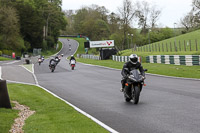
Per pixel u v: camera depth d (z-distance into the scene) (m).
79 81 29.02
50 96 18.47
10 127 10.00
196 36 91.88
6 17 118.94
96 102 16.02
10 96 18.27
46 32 180.62
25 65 62.19
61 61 79.12
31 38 155.62
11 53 122.62
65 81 29.59
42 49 162.88
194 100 15.19
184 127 9.63
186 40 89.00
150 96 17.38
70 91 21.59
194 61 39.50
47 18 180.88
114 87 23.02
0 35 119.44
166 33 141.75
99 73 38.34
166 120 10.79
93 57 95.81
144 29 152.50
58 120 11.00
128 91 15.52
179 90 19.50
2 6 130.75
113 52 83.25
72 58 48.34
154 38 139.38
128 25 119.44
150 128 9.73
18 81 30.91
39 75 38.19
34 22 151.62
